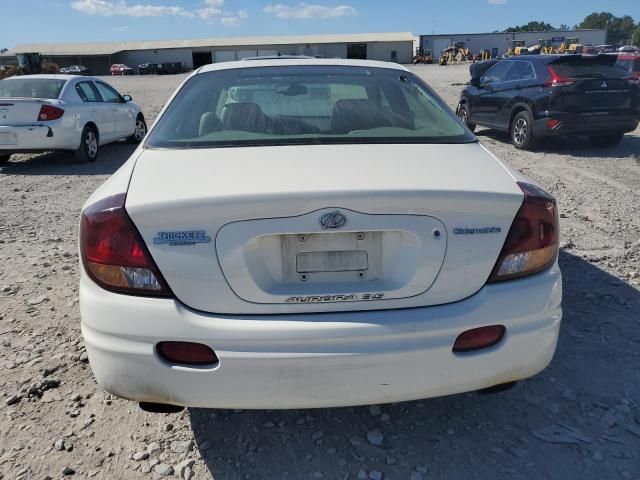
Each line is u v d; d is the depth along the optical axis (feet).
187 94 9.86
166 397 6.61
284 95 9.73
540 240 6.89
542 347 7.04
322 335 6.36
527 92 31.27
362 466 7.54
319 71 10.61
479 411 8.62
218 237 6.33
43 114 28.66
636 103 29.89
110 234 6.44
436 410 8.67
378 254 6.60
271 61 11.30
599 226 17.53
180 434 8.18
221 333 6.31
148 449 7.84
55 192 24.32
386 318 6.48
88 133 31.27
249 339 6.32
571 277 13.35
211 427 8.33
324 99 9.64
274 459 7.68
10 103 28.53
